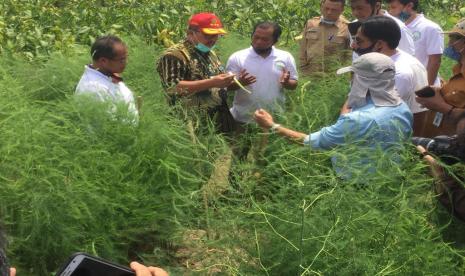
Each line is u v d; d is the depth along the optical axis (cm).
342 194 384
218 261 397
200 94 564
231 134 579
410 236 384
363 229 382
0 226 179
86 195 435
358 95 441
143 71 689
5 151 433
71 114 489
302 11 1073
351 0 612
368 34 527
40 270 432
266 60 603
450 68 793
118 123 488
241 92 602
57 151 445
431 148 414
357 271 367
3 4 934
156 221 465
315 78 681
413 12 664
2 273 173
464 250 402
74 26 911
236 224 399
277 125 454
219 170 460
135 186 463
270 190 422
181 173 481
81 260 208
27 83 592
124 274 214
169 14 986
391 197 399
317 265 375
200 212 450
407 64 525
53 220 423
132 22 927
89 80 514
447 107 498
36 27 854
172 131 493
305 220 380
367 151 417
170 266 436
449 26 1043
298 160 421
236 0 1077
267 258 388
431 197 416
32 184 424
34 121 456
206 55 575
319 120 533
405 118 437
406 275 376
